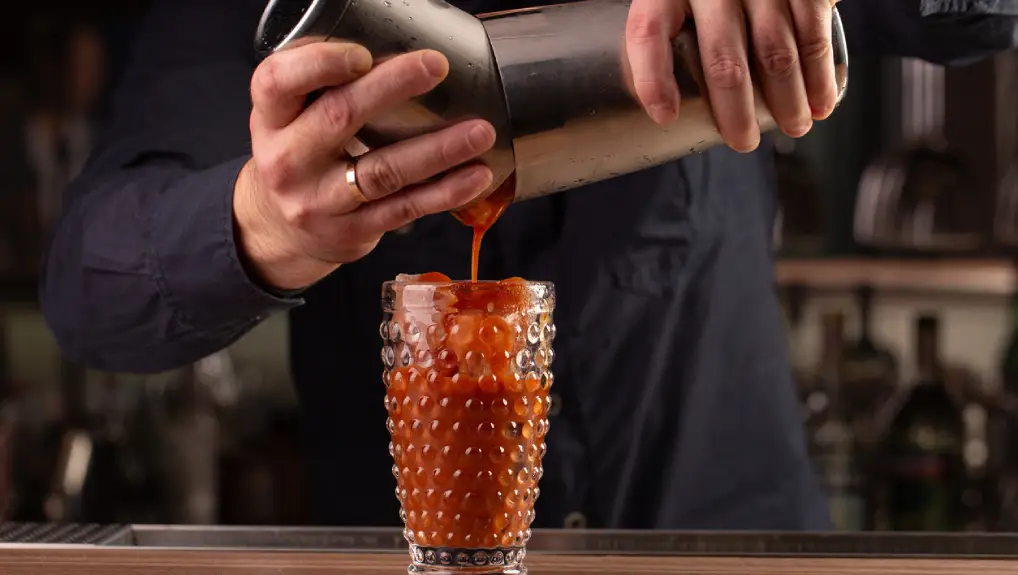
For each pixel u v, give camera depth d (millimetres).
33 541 1095
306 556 1061
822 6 973
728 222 1404
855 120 2115
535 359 1013
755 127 991
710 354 1411
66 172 2072
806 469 1464
